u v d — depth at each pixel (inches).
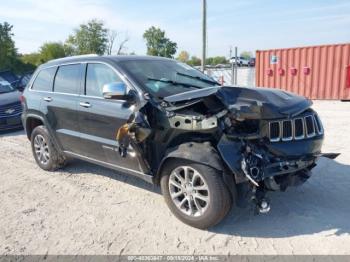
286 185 140.8
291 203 163.6
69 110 196.2
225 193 134.6
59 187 199.2
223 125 134.0
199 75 196.2
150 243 136.3
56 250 134.1
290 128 143.3
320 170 205.0
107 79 178.1
